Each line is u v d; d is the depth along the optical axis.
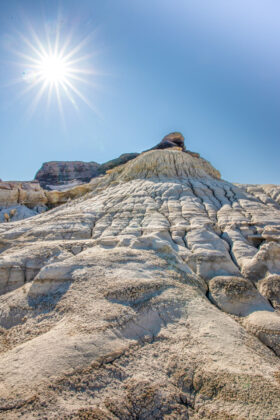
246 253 10.26
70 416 3.16
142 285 6.37
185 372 4.10
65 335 4.70
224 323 5.65
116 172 30.94
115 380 3.86
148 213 15.11
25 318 6.02
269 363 4.58
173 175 25.47
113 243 10.48
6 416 3.08
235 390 3.76
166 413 3.48
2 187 36.06
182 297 6.40
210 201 17.88
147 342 4.82
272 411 3.44
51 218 16.14
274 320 5.76
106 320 5.08
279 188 20.73
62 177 84.06
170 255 8.91
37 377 3.71
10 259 9.05
